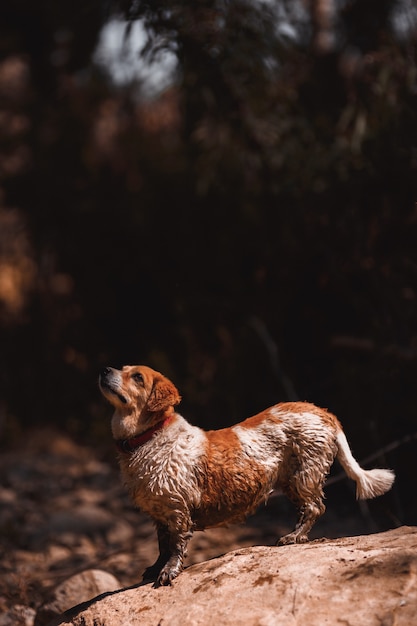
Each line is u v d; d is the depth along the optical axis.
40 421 12.03
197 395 9.86
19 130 13.47
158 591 3.76
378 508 7.22
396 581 3.22
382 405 7.43
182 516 3.89
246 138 9.08
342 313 8.82
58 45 13.38
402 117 7.60
